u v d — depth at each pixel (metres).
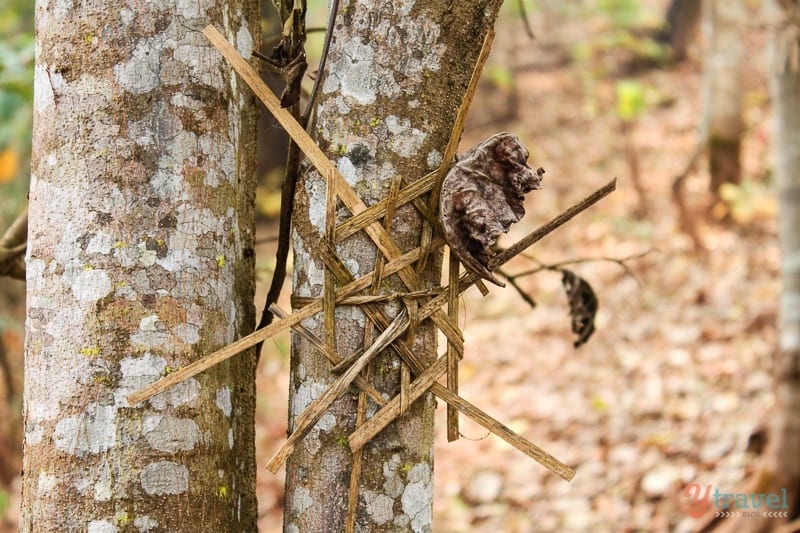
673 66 10.44
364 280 1.92
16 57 2.91
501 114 9.79
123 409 1.92
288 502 1.95
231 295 1.98
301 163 1.96
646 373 5.23
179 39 1.95
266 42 2.23
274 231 7.18
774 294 5.72
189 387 1.93
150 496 1.91
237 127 1.99
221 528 1.95
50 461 1.92
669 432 4.59
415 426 1.94
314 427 1.93
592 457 4.57
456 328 1.94
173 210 1.94
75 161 1.93
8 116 3.63
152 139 1.93
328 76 1.94
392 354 1.93
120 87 1.93
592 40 10.29
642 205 7.29
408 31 1.92
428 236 1.93
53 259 1.93
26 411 1.94
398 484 1.93
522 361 5.79
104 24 1.93
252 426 2.03
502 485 4.52
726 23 7.06
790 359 3.66
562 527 4.09
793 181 3.79
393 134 1.92
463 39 1.94
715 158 7.05
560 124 9.42
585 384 5.31
